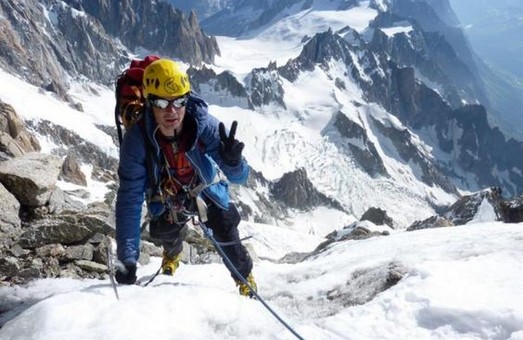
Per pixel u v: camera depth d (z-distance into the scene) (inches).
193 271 309.1
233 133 185.9
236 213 217.5
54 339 144.0
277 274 308.0
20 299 235.9
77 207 378.9
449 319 161.0
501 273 187.0
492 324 153.9
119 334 147.7
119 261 192.4
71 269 296.8
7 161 351.6
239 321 170.6
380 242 361.4
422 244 293.4
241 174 195.3
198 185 200.4
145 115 187.0
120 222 194.1
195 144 189.6
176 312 165.5
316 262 338.3
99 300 167.5
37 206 342.0
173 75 177.8
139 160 191.5
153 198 201.3
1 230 304.8
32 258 295.1
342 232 700.7
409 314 168.6
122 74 206.5
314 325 175.9
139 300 168.1
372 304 181.9
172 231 215.8
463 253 241.1
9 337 150.8
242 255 217.8
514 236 258.1
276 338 163.8
